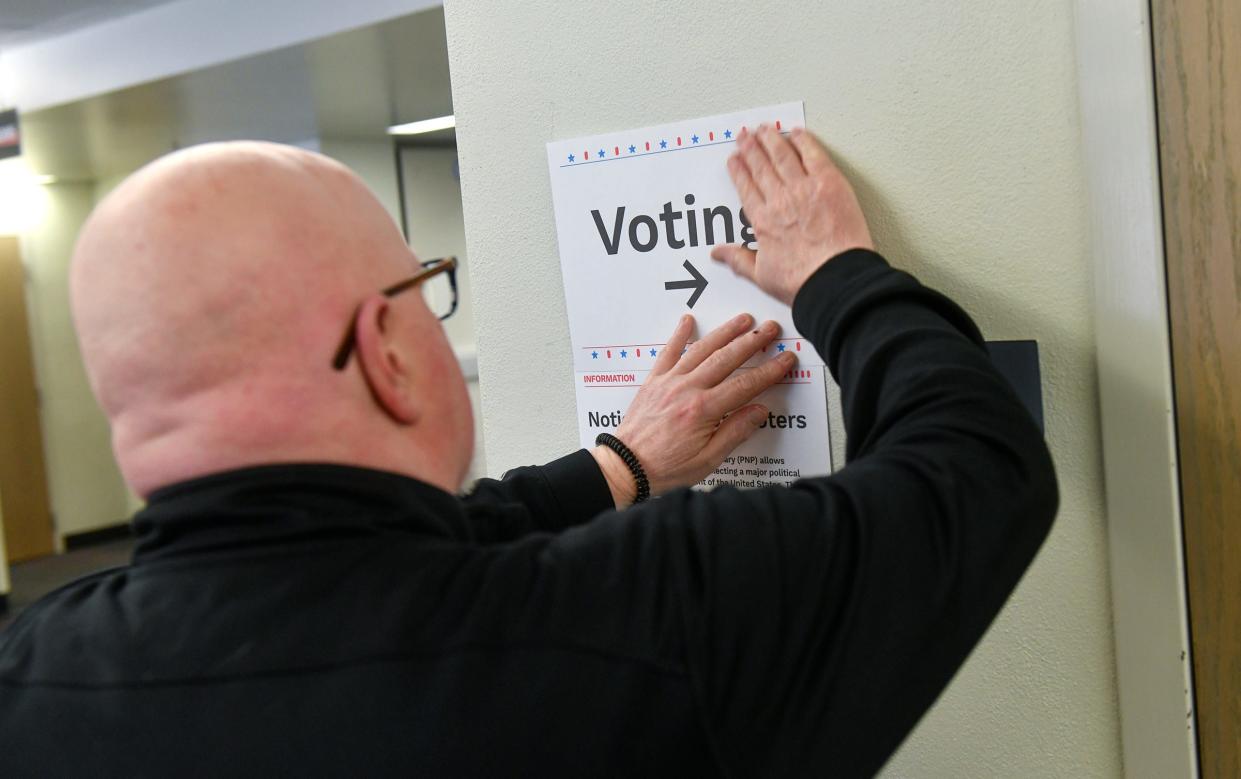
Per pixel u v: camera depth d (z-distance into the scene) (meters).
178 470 0.55
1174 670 0.72
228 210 0.55
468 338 6.56
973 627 0.55
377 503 0.56
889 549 0.53
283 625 0.53
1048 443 0.77
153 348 0.54
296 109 5.65
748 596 0.52
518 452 1.05
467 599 0.54
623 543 0.56
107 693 0.54
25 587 6.08
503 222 1.02
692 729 0.51
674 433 0.86
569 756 0.50
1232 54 0.65
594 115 0.94
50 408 6.90
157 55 4.56
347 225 0.58
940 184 0.78
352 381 0.56
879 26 0.78
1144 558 0.73
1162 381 0.70
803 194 0.76
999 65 0.74
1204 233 0.68
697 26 0.86
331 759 0.50
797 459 0.87
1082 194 0.73
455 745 0.50
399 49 4.27
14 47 5.10
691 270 0.89
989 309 0.77
